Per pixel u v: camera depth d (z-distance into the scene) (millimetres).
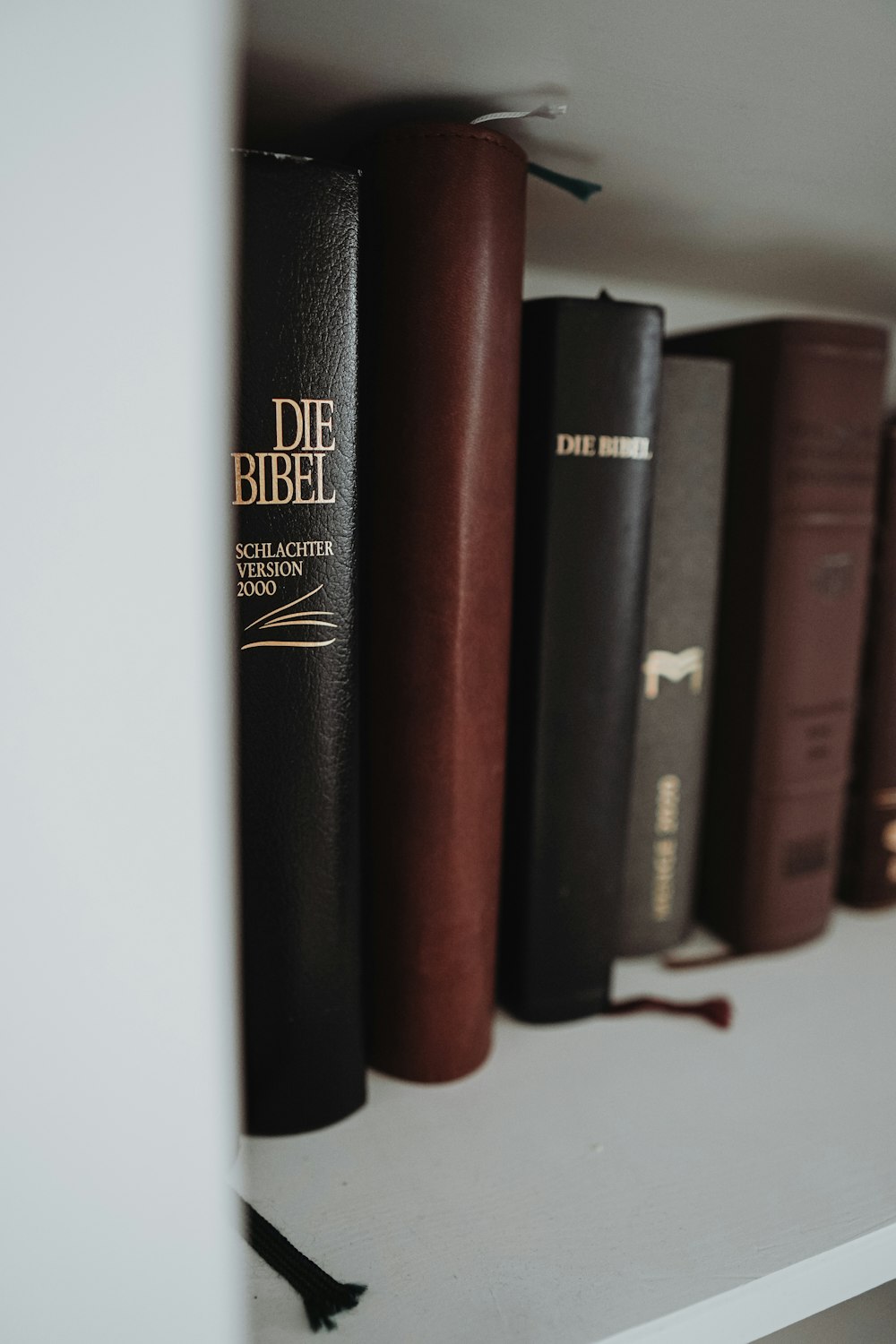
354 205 256
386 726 295
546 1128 295
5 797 174
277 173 250
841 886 422
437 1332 235
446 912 302
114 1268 192
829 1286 257
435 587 285
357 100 272
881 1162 284
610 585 316
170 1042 190
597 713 323
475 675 294
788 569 359
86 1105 187
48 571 171
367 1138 291
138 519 175
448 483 280
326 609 270
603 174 308
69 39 160
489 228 272
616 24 232
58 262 164
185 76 167
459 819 298
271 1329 236
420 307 273
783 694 366
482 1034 318
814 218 341
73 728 176
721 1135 293
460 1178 277
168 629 180
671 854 377
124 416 172
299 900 279
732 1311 246
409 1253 255
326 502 265
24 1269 188
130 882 184
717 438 353
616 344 303
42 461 168
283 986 282
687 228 357
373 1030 315
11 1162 185
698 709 370
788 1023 344
